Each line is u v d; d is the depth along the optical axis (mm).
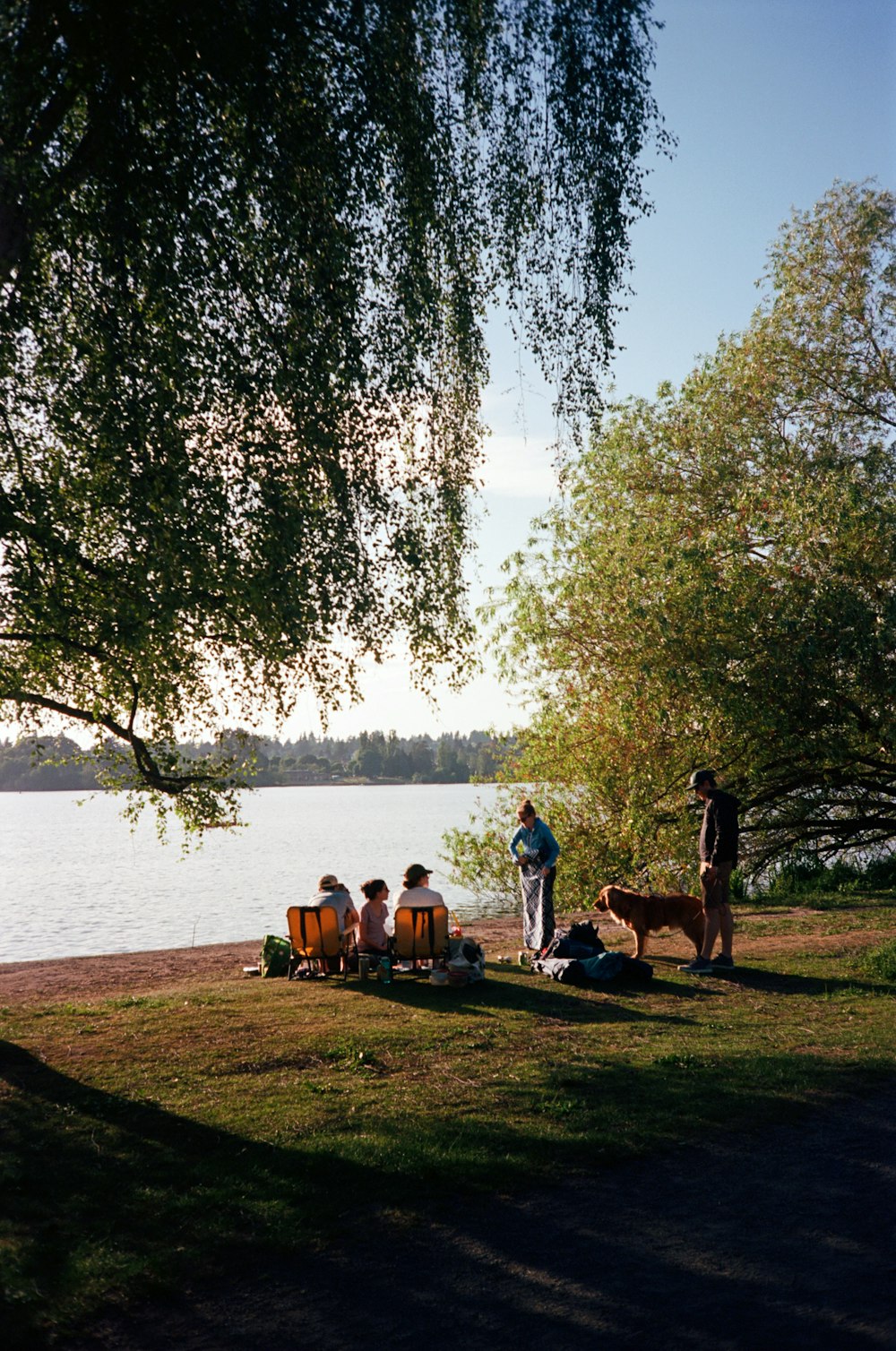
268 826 92250
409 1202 4980
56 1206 4988
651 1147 5723
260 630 9727
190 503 8477
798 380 21875
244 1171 5367
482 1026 8602
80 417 8969
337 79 8102
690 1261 4312
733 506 20391
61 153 8039
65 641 10164
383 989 10445
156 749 12016
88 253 8312
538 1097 6582
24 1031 8844
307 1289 4164
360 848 59844
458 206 9055
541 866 12016
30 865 59156
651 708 18859
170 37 7375
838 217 22406
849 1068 7199
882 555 18672
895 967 10266
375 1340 3742
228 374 8484
